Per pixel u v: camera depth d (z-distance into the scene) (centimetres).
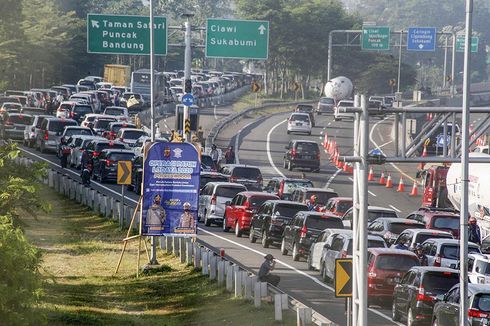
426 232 9656
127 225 12288
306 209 11194
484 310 6531
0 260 4750
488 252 10325
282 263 10200
